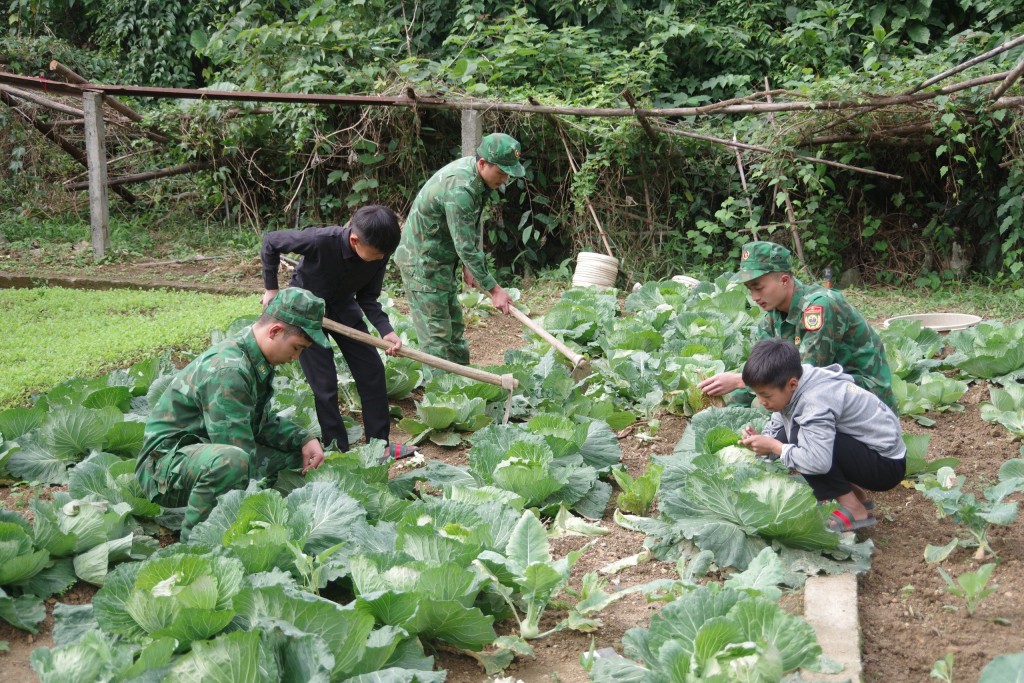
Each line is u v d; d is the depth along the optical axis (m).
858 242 12.16
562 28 13.85
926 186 12.04
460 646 3.34
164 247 11.84
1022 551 4.18
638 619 3.71
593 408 5.81
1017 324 7.33
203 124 12.05
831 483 4.16
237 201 12.90
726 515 3.96
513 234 11.79
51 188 13.05
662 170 11.67
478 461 4.66
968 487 5.02
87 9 17.17
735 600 3.03
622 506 4.63
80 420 4.86
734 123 12.07
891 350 6.54
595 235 11.57
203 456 3.95
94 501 4.07
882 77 10.59
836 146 11.41
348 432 5.73
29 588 3.69
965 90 10.35
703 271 11.38
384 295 8.59
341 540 3.65
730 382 4.77
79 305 8.73
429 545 3.50
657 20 13.29
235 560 3.15
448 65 11.06
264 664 2.77
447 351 6.34
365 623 2.93
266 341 4.14
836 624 3.45
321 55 11.57
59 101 13.27
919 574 4.01
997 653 3.37
